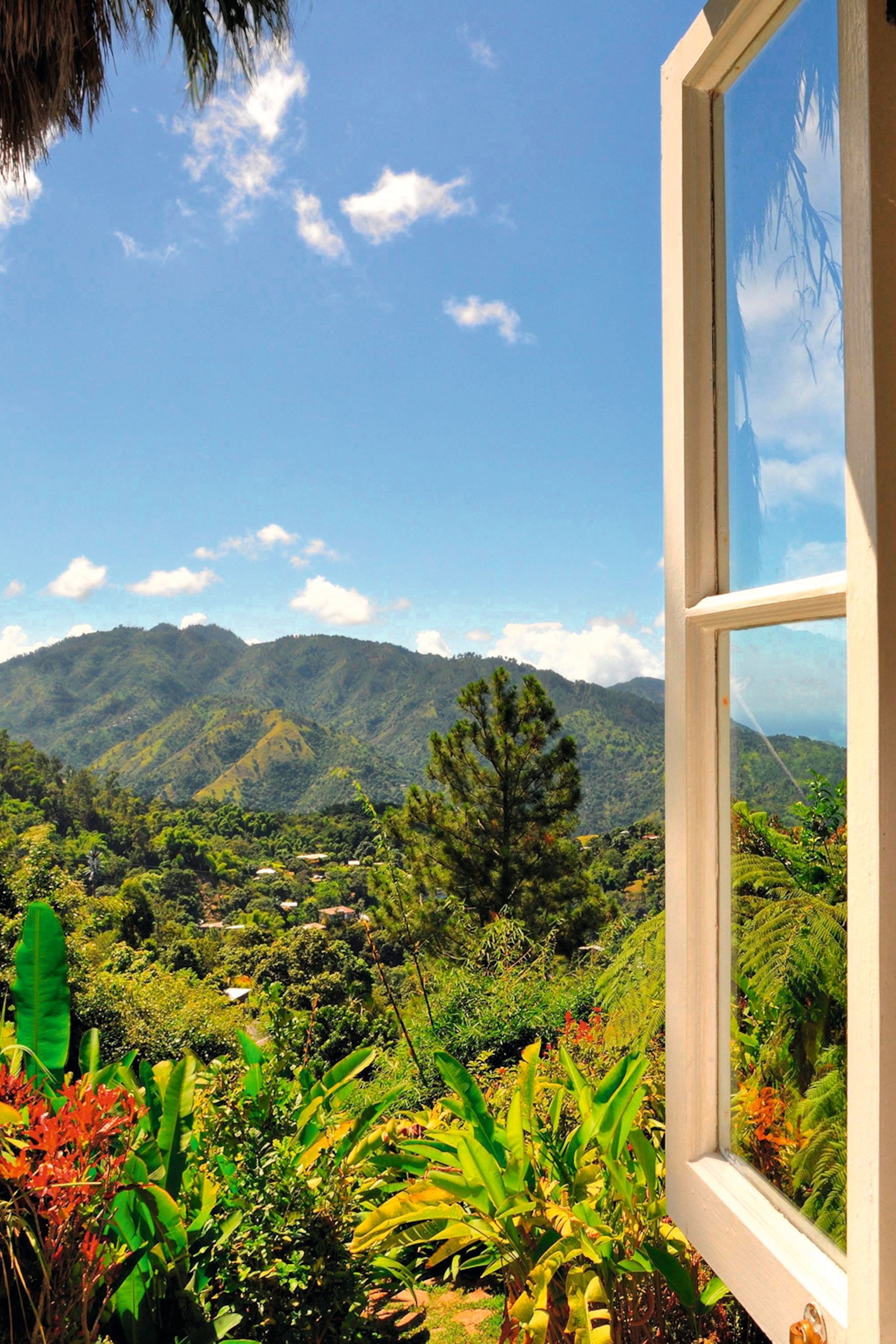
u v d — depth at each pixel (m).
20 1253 1.50
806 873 0.68
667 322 0.97
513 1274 1.61
